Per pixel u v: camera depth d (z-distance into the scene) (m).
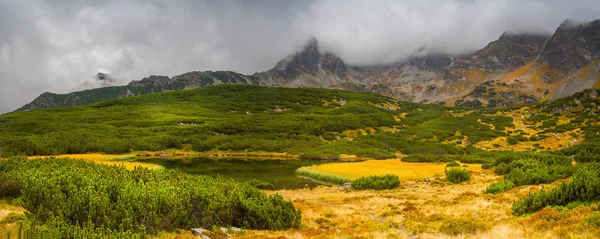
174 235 16.69
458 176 51.56
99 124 151.62
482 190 39.38
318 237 19.05
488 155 94.50
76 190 17.62
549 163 56.75
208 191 21.72
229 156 114.31
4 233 14.72
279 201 24.70
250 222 21.94
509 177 44.31
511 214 23.27
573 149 72.56
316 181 60.28
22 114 173.25
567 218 17.78
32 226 13.52
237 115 188.12
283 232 20.53
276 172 72.19
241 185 27.84
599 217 16.33
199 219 19.94
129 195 17.31
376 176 51.69
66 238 13.11
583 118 143.75
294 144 129.25
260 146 125.62
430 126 158.12
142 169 27.16
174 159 101.25
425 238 18.56
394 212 28.58
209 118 173.38
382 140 136.50
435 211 27.89
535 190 32.59
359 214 28.84
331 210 30.70
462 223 20.00
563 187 21.78
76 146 110.00
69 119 163.62
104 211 15.95
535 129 144.50
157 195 18.11
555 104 173.00
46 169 24.67
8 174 26.25
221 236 17.55
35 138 112.62
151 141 125.81
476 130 149.25
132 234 14.49
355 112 198.25
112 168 27.89
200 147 124.88
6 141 103.69
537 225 18.00
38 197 17.20
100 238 13.12
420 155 91.00
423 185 49.72
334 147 123.62
